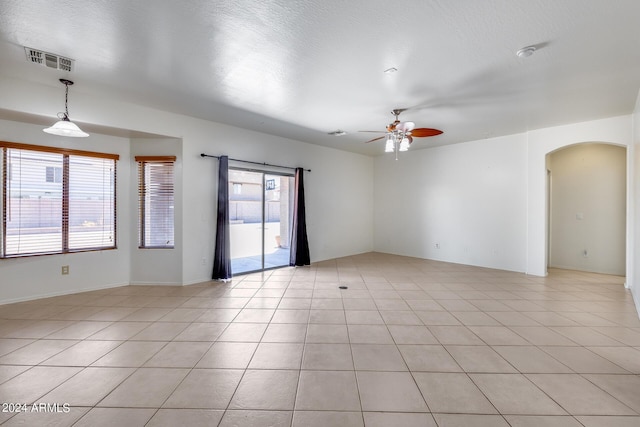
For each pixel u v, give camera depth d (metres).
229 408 1.82
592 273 5.56
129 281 4.62
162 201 4.62
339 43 2.50
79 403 1.85
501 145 5.79
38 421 1.69
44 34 2.39
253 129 5.28
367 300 3.96
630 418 1.75
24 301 3.79
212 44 2.53
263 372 2.23
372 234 8.09
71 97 3.58
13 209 3.69
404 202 7.46
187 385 2.06
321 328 3.05
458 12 2.08
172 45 2.55
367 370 2.26
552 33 2.34
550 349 2.61
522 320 3.28
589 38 2.40
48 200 3.94
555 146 5.07
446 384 2.09
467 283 4.83
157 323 3.14
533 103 3.90
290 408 1.83
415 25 2.24
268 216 5.98
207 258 4.88
